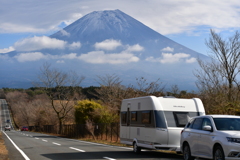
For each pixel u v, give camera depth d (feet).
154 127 47.67
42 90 185.16
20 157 46.78
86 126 112.78
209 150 34.17
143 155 49.39
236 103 68.44
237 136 31.27
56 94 179.52
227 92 74.08
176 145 47.16
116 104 113.60
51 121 223.30
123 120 60.29
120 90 118.73
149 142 48.80
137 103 54.65
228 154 31.01
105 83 134.00
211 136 34.06
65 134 156.66
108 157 45.70
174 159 42.19
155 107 48.39
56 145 74.38
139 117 53.21
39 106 261.65
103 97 137.80
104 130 108.17
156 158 43.88
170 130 47.29
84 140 104.78
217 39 93.91
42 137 127.95
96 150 59.21
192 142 38.04
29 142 87.10
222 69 88.74
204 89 85.25
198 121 38.65
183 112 49.06
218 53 93.66
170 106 49.01
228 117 35.94
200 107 50.14
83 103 134.21
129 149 62.03
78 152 54.70
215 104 71.05
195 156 37.47
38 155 49.62
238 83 76.89
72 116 182.60
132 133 55.62
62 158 44.80
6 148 64.90
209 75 87.66
